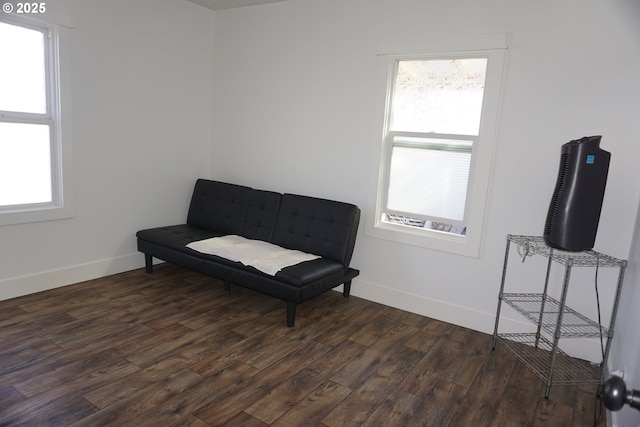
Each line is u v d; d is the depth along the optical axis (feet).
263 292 9.92
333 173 11.95
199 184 13.67
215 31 13.91
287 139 12.72
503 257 9.75
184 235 12.14
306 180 12.48
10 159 10.00
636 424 5.15
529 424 6.79
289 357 8.40
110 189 11.88
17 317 9.26
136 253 12.87
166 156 13.21
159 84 12.66
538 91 9.01
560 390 7.79
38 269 10.66
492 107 9.45
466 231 10.21
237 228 12.67
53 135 10.61
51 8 9.95
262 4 12.73
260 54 12.98
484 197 9.74
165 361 7.95
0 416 6.15
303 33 12.05
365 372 8.03
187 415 6.47
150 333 9.00
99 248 11.89
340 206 11.12
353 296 11.91
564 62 8.71
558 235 7.47
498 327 9.92
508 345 9.41
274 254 10.75
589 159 7.20
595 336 7.66
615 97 8.34
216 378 7.52
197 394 7.01
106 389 6.97
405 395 7.38
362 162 11.40
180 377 7.47
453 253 10.29
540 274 9.36
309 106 12.16
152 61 12.37
